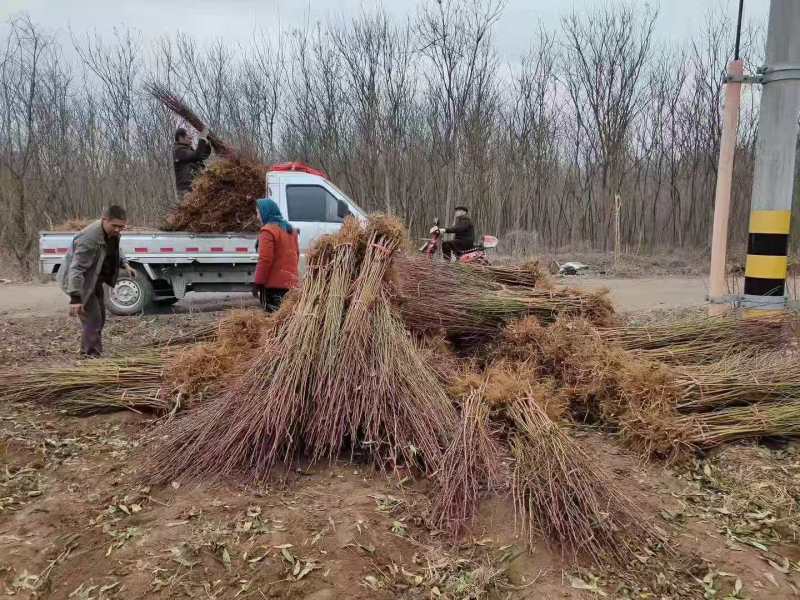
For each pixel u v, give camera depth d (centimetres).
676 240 2142
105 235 556
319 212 970
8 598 253
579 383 461
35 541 288
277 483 342
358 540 288
